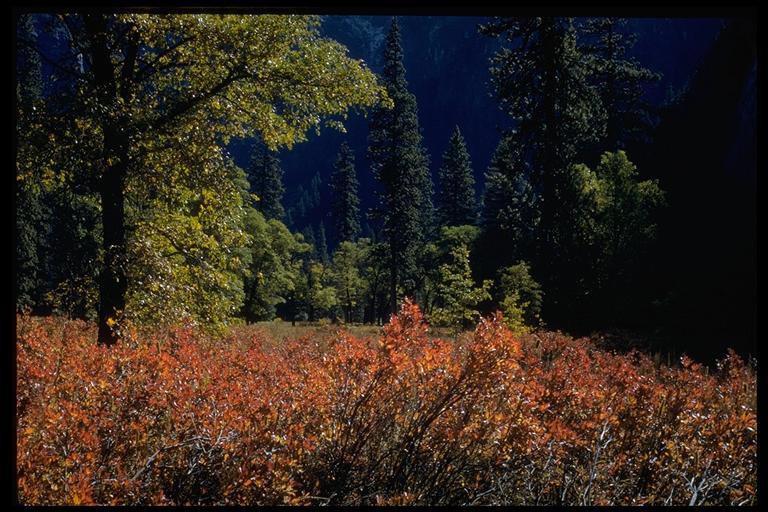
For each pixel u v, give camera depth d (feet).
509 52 74.90
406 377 12.67
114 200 31.35
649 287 75.25
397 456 12.40
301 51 34.71
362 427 12.57
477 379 12.18
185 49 33.09
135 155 31.32
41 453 10.01
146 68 33.01
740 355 45.47
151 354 15.14
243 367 18.51
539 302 65.67
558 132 73.10
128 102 30.83
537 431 12.64
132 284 31.55
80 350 18.03
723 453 13.35
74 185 31.27
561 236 75.31
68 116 28.22
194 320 32.53
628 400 15.69
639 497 12.21
